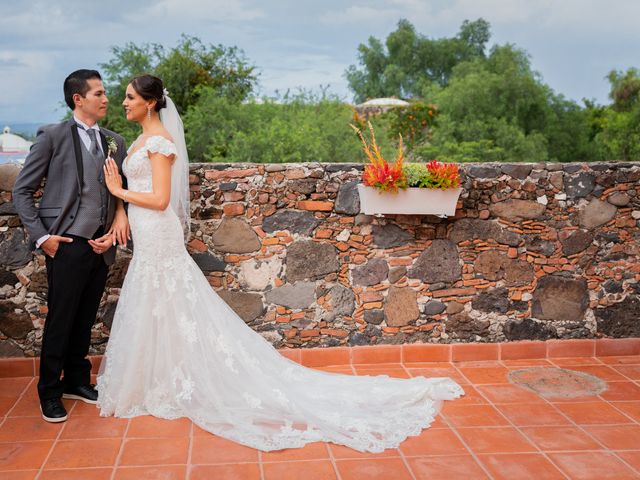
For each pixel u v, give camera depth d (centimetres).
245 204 430
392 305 448
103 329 428
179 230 367
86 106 348
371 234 442
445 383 403
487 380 420
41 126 346
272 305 439
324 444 328
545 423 354
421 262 448
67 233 345
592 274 462
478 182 445
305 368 404
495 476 295
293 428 342
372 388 384
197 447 322
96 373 429
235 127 1211
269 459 311
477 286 454
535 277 458
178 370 359
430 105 1964
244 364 369
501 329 460
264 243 434
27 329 421
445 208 421
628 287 465
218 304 378
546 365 448
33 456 311
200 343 362
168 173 356
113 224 367
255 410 354
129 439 330
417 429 343
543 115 2219
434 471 299
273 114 1278
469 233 449
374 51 4562
